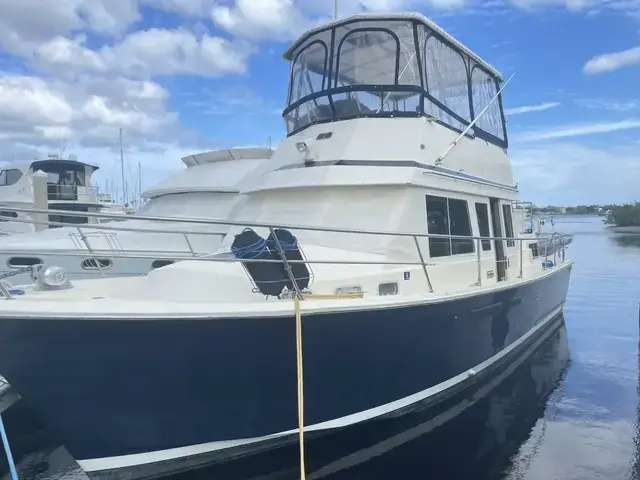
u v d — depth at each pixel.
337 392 4.77
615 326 11.09
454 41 7.35
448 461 4.93
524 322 8.37
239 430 4.44
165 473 4.35
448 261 6.42
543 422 5.88
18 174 17.09
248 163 11.42
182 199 11.15
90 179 18.77
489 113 8.68
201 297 4.65
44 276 4.91
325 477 4.60
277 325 4.30
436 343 5.60
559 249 11.99
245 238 4.61
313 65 7.12
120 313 3.88
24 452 5.39
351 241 5.79
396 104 6.53
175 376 4.14
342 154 6.25
